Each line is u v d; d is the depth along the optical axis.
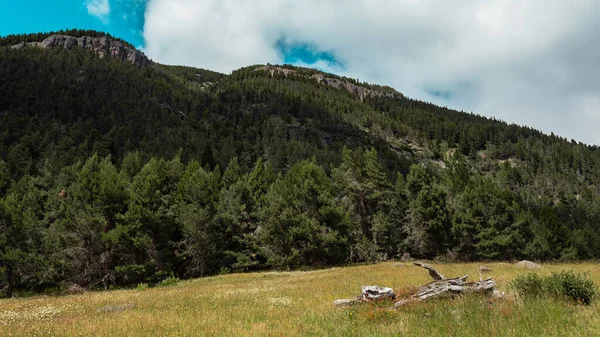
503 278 17.56
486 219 54.66
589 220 96.50
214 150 100.44
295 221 44.06
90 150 90.06
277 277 32.72
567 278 10.73
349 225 46.16
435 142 187.50
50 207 48.78
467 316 8.98
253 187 56.88
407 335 8.13
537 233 58.44
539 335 7.24
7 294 36.81
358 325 9.67
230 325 10.89
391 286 17.81
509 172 146.88
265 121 150.25
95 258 38.72
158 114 128.25
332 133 165.62
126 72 168.75
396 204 52.84
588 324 7.80
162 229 41.50
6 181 54.56
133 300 19.42
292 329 9.84
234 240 48.53
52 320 13.60
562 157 170.25
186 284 31.94
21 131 93.31
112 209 40.75
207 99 171.50
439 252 48.31
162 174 51.94
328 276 27.64
